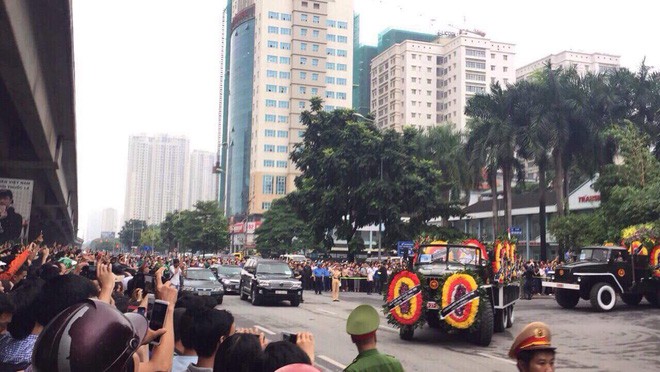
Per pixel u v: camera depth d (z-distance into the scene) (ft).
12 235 56.90
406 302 44.65
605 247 72.59
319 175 138.31
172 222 367.04
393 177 135.03
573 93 137.28
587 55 493.77
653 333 51.67
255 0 464.24
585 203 152.56
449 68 495.82
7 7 30.94
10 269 27.20
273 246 240.32
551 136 132.16
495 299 48.16
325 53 440.86
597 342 46.60
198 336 11.68
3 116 59.26
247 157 453.17
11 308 13.12
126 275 32.01
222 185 529.86
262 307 73.56
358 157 131.64
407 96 494.59
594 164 141.28
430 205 134.92
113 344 6.61
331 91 442.91
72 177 105.70
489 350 41.60
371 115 145.07
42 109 51.70
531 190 245.45
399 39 548.72
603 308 69.31
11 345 12.14
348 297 96.43
